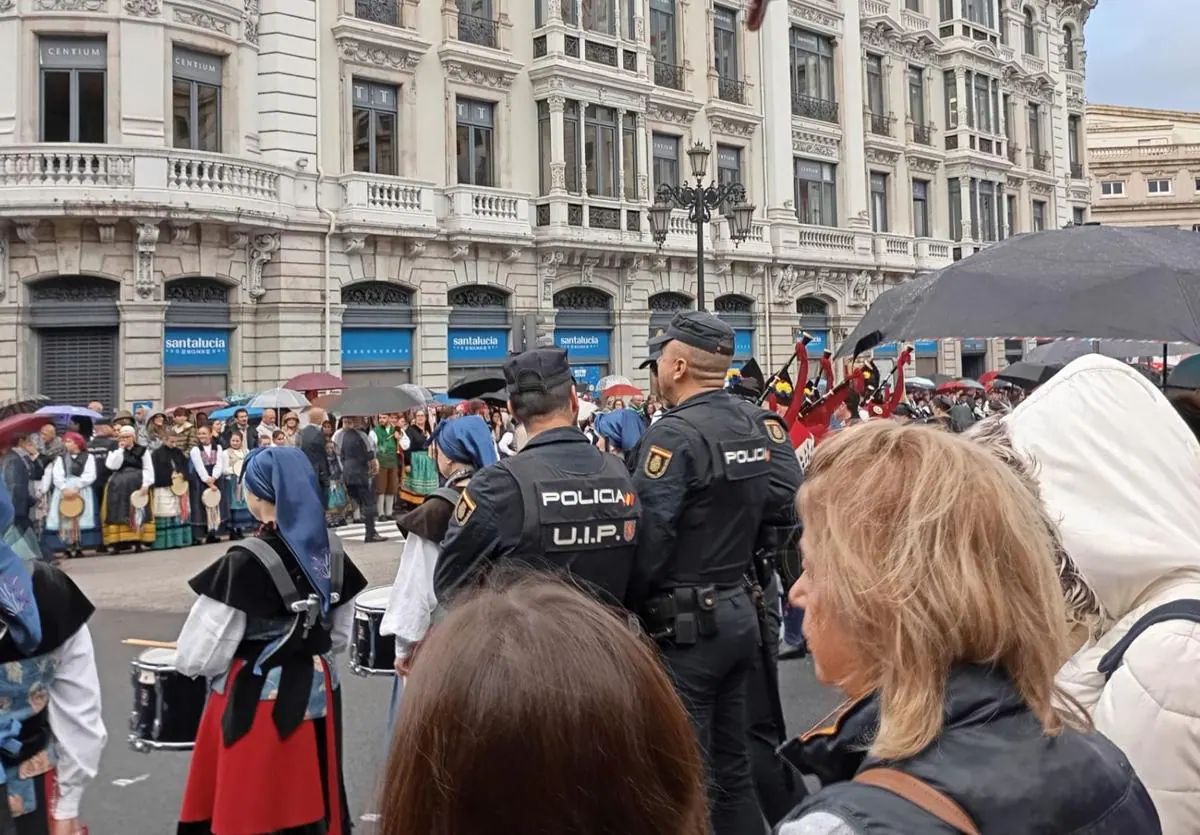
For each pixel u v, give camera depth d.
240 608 3.84
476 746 1.29
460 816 1.29
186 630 3.87
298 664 4.01
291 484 4.04
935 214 37.25
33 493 13.45
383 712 7.01
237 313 20.80
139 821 5.27
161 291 19.55
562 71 25.34
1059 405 2.37
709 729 4.09
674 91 28.50
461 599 1.52
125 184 18.75
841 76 33.66
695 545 4.12
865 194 34.25
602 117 26.78
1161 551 2.16
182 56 20.09
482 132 25.08
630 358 27.47
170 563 13.98
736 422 4.29
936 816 1.32
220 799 3.89
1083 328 3.46
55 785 3.32
